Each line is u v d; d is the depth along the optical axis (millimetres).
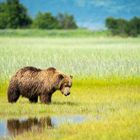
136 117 44812
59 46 161875
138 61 95875
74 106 56094
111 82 78375
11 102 58594
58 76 56750
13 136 43062
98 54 109312
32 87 57531
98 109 54844
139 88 73000
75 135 41375
